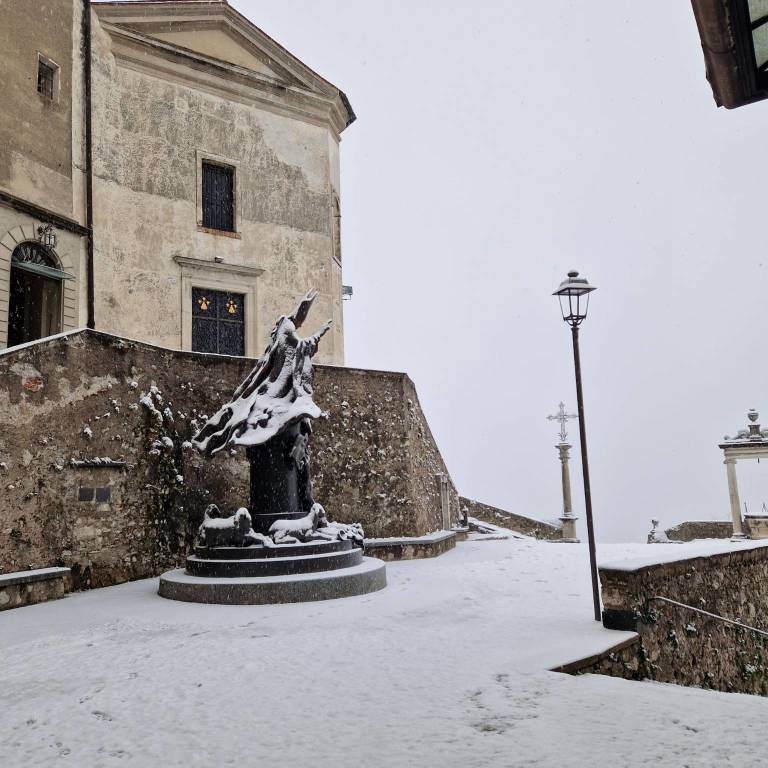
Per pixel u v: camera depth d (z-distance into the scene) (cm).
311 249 2438
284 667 692
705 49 560
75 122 1945
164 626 916
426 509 2069
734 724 528
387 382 1930
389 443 1895
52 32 1894
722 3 499
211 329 2228
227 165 2297
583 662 706
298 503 1330
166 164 2158
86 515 1286
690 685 923
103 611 1035
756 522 2995
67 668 710
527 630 852
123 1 2092
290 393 1311
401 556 1772
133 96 2114
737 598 1140
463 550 2033
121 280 2031
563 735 503
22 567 1157
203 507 1558
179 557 1488
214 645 797
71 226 1878
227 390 1631
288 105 2436
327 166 2517
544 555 1850
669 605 920
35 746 500
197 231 2203
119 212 2045
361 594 1163
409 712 553
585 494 939
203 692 616
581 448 952
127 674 681
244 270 2264
